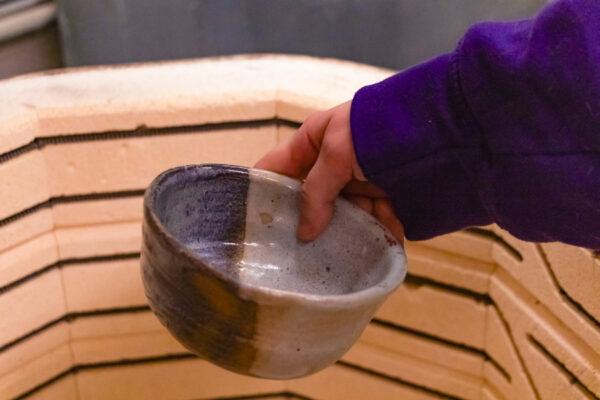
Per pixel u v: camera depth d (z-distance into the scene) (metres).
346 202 0.77
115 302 1.02
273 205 0.78
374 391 1.05
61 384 1.03
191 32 1.22
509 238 0.91
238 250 0.78
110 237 0.98
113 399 1.06
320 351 0.69
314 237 0.77
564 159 0.69
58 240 0.97
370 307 0.69
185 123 0.95
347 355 1.04
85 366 1.04
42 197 0.95
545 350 0.89
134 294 1.02
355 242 0.76
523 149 0.69
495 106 0.69
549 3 0.68
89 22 1.21
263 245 0.78
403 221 0.77
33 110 0.92
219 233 0.77
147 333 1.04
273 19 1.22
